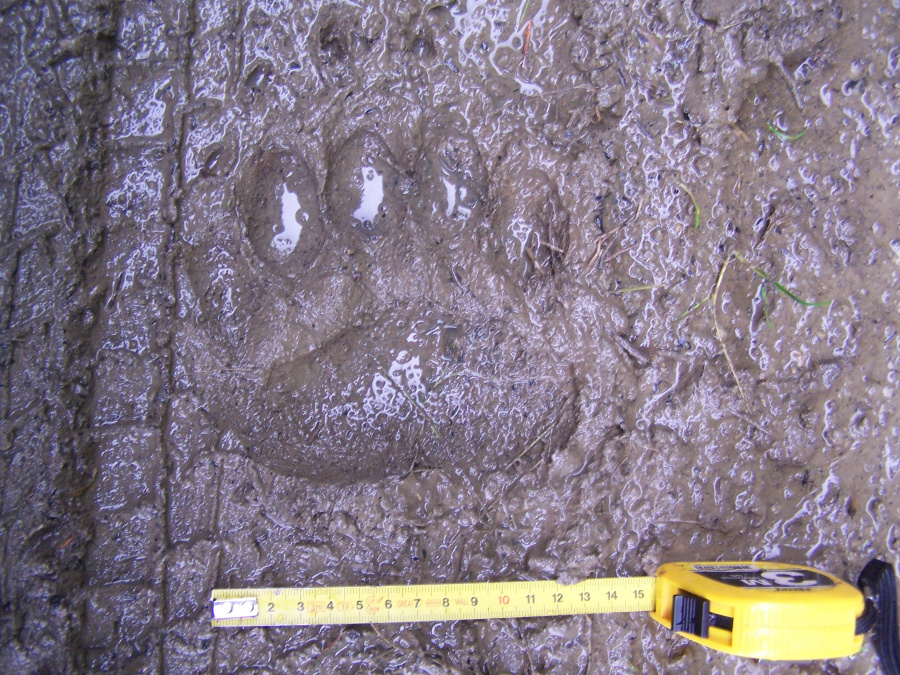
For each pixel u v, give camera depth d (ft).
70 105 5.08
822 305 5.20
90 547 5.00
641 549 5.06
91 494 5.04
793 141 5.26
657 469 5.10
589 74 5.22
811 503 5.20
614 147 5.20
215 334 5.20
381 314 5.26
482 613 4.93
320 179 5.23
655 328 5.20
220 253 5.21
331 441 5.24
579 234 5.20
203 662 4.89
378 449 5.25
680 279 5.22
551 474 5.07
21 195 5.02
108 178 5.18
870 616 4.53
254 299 5.21
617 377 5.16
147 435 5.10
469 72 5.24
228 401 5.17
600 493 5.06
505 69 5.24
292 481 5.07
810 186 5.25
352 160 5.24
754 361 5.20
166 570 4.98
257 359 5.17
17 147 5.04
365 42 5.22
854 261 5.22
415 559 5.03
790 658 4.19
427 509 5.05
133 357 5.14
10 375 4.93
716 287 5.20
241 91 5.20
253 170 5.22
